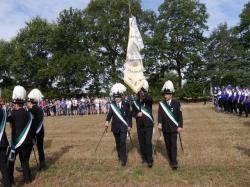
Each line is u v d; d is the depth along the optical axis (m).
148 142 10.91
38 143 11.03
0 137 8.56
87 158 12.47
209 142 14.64
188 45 65.94
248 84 70.12
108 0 61.25
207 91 68.62
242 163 10.90
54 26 70.06
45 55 70.75
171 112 10.60
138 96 11.32
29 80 70.69
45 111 41.09
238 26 75.31
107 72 61.09
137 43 13.07
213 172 10.00
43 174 10.45
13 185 9.40
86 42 61.56
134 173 10.23
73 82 60.41
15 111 9.34
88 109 41.16
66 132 20.52
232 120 23.58
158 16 66.62
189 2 65.38
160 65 67.12
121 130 11.34
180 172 10.16
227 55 73.81
